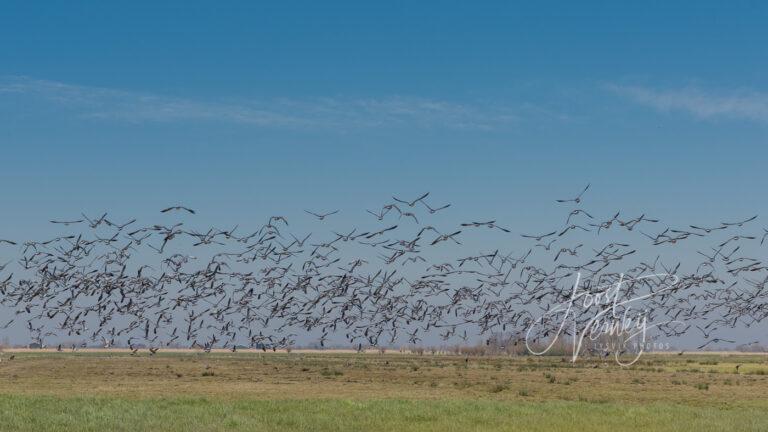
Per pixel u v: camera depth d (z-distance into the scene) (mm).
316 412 38969
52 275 41781
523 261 43031
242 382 65938
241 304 43406
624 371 86812
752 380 72062
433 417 37562
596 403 48656
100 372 79250
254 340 44688
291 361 116312
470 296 44750
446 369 89688
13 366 89938
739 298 47031
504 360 125750
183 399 44906
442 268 43062
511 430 33312
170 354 156000
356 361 119188
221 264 41938
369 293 43875
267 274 43438
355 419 36344
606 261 41438
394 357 149000
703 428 34031
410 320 44344
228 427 33250
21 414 36000
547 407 42281
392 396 53469
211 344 44531
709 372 86438
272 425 33906
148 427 32562
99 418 35156
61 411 38156
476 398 52625
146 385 62156
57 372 79062
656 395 56000
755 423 35906
